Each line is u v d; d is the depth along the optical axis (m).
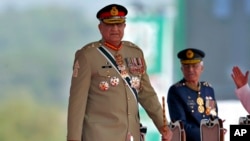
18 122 26.97
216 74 28.19
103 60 16.73
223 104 27.81
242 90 20.25
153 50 27.52
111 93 16.62
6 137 26.80
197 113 20.78
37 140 27.06
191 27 28.00
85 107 16.62
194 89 21.09
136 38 27.39
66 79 27.31
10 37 26.92
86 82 16.59
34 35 27.12
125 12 16.88
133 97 16.81
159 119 17.14
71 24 27.31
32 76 27.11
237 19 28.22
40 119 27.12
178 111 20.77
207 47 28.14
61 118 27.30
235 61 28.22
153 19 27.53
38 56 27.16
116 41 16.80
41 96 27.19
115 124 16.59
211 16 28.11
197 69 21.09
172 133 18.20
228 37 28.22
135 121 16.94
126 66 16.86
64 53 27.31
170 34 27.70
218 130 19.72
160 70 27.58
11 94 26.92
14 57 26.97
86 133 16.61
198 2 28.03
